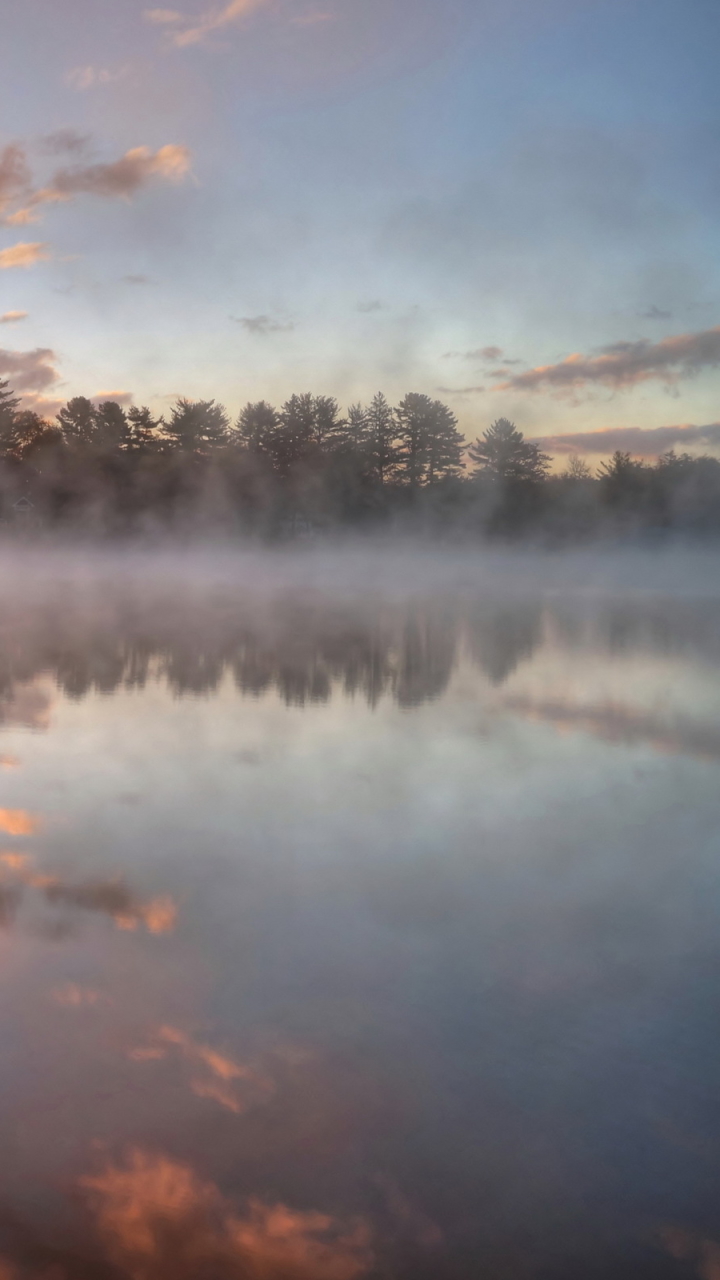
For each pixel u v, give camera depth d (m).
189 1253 1.63
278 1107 2.00
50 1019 2.36
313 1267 1.59
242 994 2.50
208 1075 2.12
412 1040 2.26
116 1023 2.33
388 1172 1.82
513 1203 1.74
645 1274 1.59
